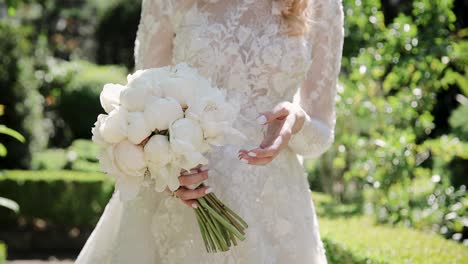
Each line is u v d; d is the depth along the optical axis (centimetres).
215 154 249
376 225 611
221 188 246
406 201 747
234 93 250
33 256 1148
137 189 228
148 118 220
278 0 250
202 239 244
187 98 225
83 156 1526
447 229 714
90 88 1958
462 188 757
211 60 249
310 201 262
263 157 224
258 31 251
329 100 262
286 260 249
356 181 883
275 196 249
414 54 818
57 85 1922
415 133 829
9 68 1402
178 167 223
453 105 1262
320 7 258
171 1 260
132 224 251
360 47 864
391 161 780
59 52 2734
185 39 254
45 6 1658
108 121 223
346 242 470
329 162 930
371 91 829
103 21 3041
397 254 445
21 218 1238
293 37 252
